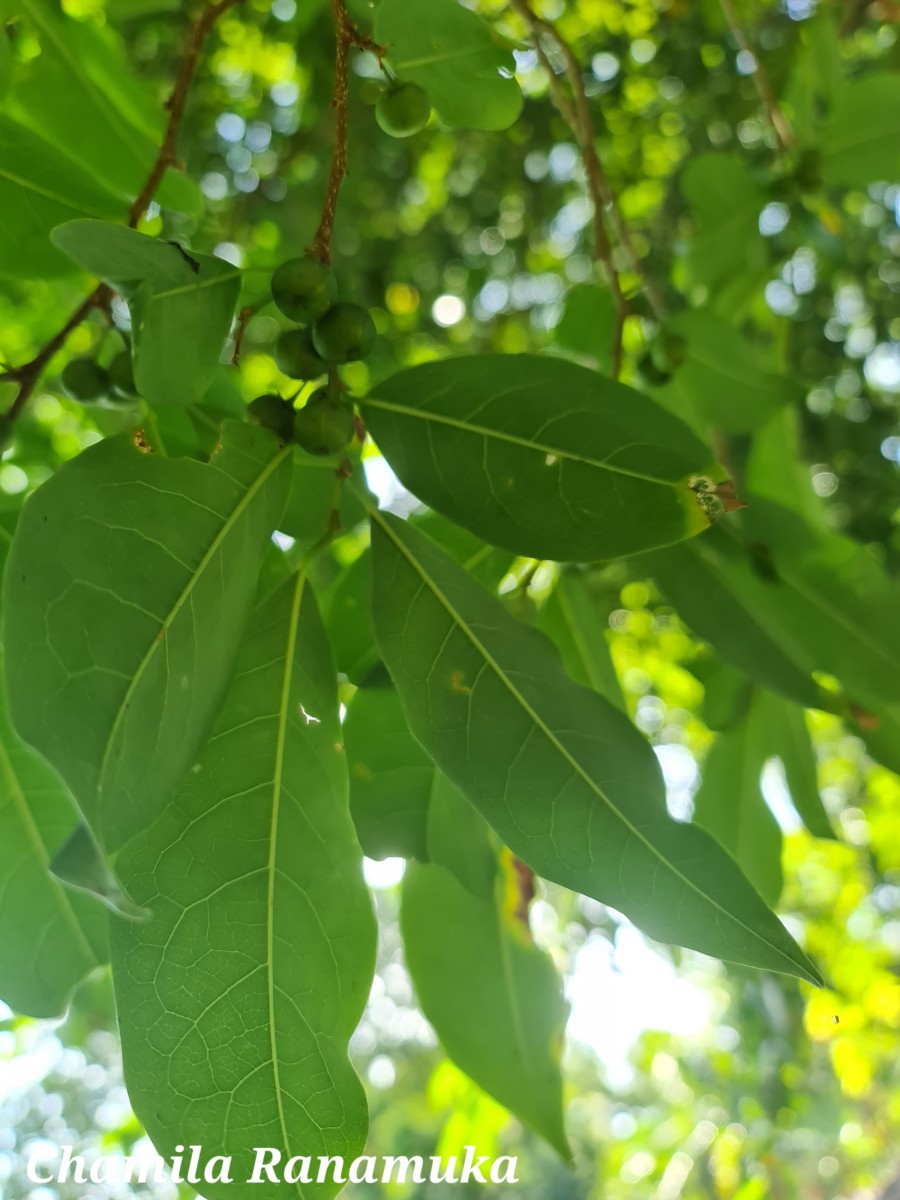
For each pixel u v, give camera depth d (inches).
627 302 10.7
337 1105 6.4
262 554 6.1
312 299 6.5
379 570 7.0
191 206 10.5
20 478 11.4
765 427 11.7
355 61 23.1
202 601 5.6
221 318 6.2
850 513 27.2
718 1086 28.7
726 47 24.6
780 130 12.7
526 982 9.8
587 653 10.2
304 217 26.4
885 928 37.6
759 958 6.2
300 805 6.7
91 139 10.3
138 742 5.1
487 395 6.8
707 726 12.0
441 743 6.7
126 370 8.4
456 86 8.2
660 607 27.4
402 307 29.7
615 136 27.4
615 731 6.9
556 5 25.2
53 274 8.3
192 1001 6.3
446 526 9.7
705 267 12.7
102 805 4.8
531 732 6.8
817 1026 22.4
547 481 6.6
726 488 6.5
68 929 8.5
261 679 6.8
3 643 4.9
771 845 11.8
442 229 28.9
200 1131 6.2
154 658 5.3
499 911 9.9
